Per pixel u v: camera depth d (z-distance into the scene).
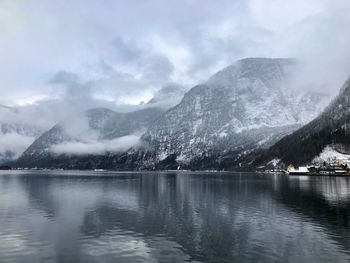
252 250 41.50
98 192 116.38
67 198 96.50
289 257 38.88
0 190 125.50
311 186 138.25
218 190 122.38
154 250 41.84
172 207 76.44
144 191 120.44
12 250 42.03
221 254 40.12
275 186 140.50
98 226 55.50
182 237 47.91
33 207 77.50
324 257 38.75
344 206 76.25
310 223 56.75
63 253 40.91
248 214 66.06
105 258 39.03
